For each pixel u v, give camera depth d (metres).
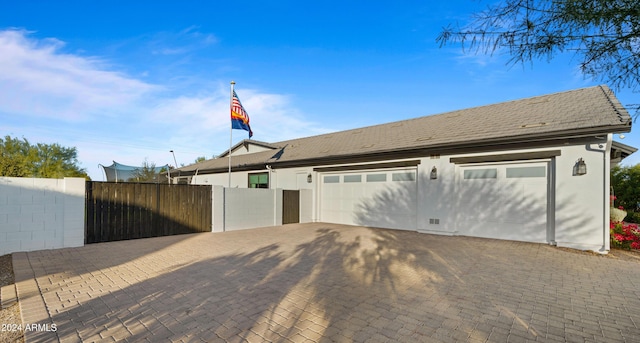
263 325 3.58
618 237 7.99
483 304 4.30
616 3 2.43
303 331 3.44
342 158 13.38
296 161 15.25
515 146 9.16
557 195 8.44
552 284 5.22
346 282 5.26
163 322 3.64
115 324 3.57
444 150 10.51
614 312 4.08
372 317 3.83
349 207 13.73
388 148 11.73
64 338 3.21
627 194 17.16
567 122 8.50
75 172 24.61
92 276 5.51
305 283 5.20
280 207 13.57
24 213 7.43
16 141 21.58
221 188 11.53
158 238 9.66
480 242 9.04
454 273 5.84
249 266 6.31
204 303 4.26
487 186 9.83
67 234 8.02
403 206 11.87
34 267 6.07
